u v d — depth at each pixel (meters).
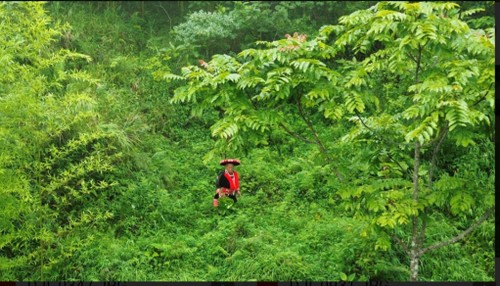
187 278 6.95
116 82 11.05
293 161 9.59
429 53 5.83
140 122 9.77
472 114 5.02
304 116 6.49
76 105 6.89
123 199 8.16
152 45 12.20
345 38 5.93
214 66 6.16
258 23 11.91
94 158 8.10
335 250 7.28
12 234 6.48
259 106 6.62
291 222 8.08
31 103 6.14
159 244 7.43
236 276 6.94
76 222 7.38
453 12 5.73
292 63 5.70
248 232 7.86
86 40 11.76
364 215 6.20
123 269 6.96
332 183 6.58
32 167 7.27
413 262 6.32
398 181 6.07
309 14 13.45
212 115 10.83
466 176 8.17
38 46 6.40
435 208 8.55
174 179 9.15
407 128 5.77
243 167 9.41
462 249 7.74
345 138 6.16
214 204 8.35
